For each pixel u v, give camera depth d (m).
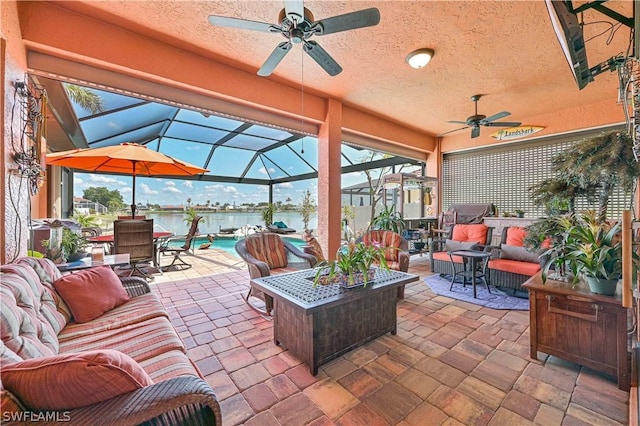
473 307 3.32
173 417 0.95
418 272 5.10
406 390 1.82
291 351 2.26
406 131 6.29
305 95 4.46
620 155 2.71
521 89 4.34
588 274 2.00
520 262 3.86
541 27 2.82
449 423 1.54
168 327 1.81
